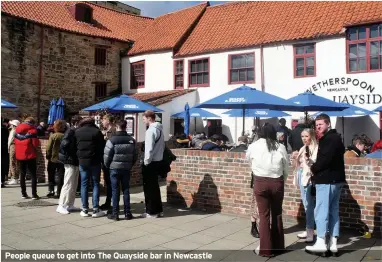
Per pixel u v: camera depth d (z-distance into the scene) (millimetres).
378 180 5973
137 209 8023
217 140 10297
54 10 22453
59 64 20844
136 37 25172
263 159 5359
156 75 22250
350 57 15766
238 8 22031
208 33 21328
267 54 17844
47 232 6250
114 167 7020
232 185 7535
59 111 17281
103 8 26578
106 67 23312
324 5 18078
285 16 18969
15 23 18906
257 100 8547
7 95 18547
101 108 12969
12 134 11227
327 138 5281
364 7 16391
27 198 8898
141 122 19062
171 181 8492
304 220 6695
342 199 6293
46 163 11297
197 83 20547
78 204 8477
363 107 15281
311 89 16594
